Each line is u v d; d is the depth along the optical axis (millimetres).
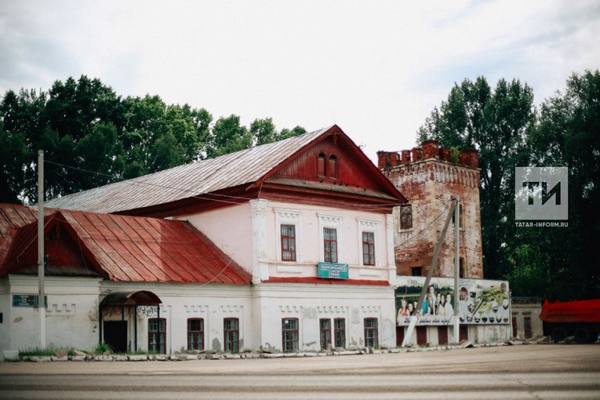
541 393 14320
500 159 76625
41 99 73750
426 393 14430
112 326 33031
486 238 76125
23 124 71750
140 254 36125
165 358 28750
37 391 14938
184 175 46906
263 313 38281
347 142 43969
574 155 60969
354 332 43125
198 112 94312
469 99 80188
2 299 29812
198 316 36344
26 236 30891
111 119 74625
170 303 35281
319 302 41344
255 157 43656
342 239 43312
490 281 55969
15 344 29406
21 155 64750
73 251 31922
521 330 60344
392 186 46125
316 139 42125
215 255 39719
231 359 30281
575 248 61062
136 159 74188
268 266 38906
